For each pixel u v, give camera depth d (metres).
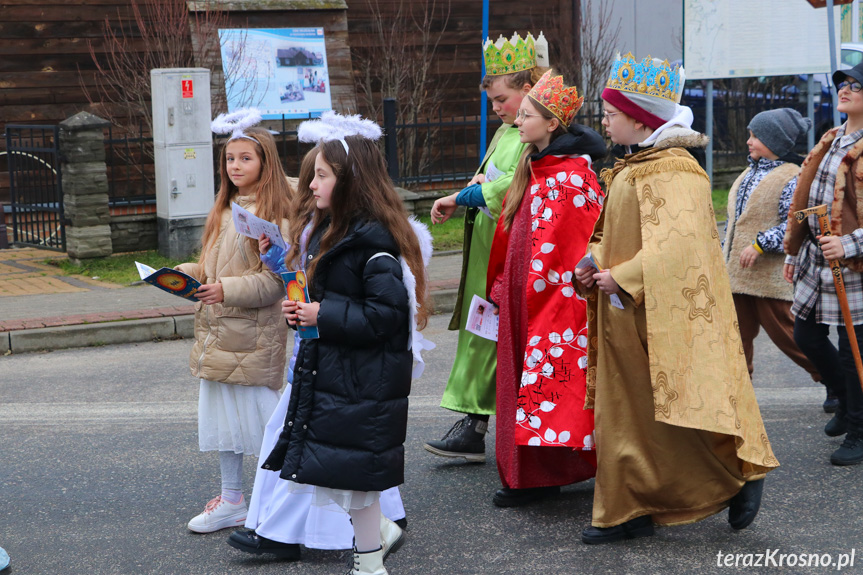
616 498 3.82
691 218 3.59
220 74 12.30
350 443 3.22
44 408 5.94
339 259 3.26
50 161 11.12
